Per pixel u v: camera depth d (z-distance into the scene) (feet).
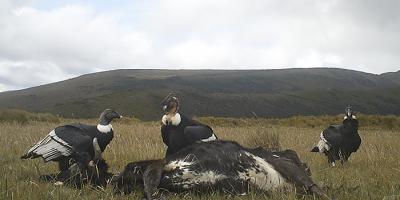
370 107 412.57
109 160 33.83
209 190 22.13
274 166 22.08
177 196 21.85
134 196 22.63
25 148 38.93
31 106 422.41
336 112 379.76
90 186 23.70
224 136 56.90
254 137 41.50
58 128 26.81
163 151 37.70
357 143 42.37
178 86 486.38
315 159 43.39
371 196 21.58
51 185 23.66
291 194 20.77
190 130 28.07
